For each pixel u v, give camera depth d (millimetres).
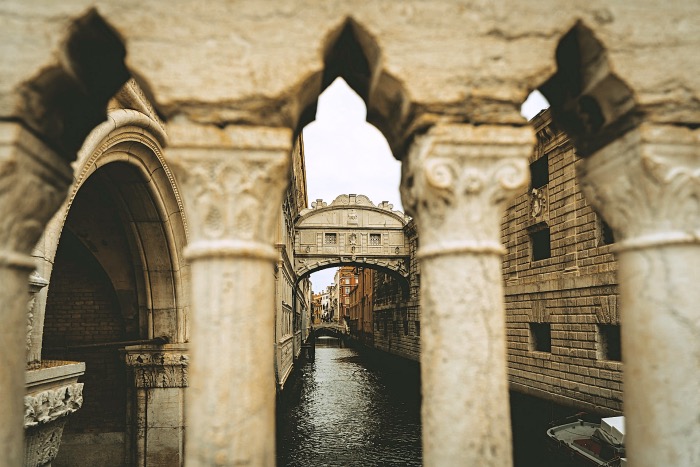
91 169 5535
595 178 2930
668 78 2580
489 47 2584
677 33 2615
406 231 31828
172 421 7801
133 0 2439
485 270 2535
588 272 11789
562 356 12766
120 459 7867
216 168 2461
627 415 2645
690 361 2445
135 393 7938
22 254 2479
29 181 2408
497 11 2598
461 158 2549
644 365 2537
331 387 24156
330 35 2541
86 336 8156
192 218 2500
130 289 8109
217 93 2453
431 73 2549
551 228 13461
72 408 5168
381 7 2549
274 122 2535
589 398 11625
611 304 10930
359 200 32375
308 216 32156
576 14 2594
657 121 2562
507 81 2588
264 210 2539
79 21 2398
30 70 2320
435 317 2545
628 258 2686
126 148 6348
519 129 2596
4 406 2309
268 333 2521
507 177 2566
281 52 2496
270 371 2518
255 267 2479
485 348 2465
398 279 32875
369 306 51594
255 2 2500
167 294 7984
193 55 2459
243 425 2334
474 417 2410
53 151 2666
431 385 2527
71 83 2527
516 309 15344
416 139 2654
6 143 2279
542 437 12484
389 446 13172
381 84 2689
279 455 12305
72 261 8344
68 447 7879
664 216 2557
